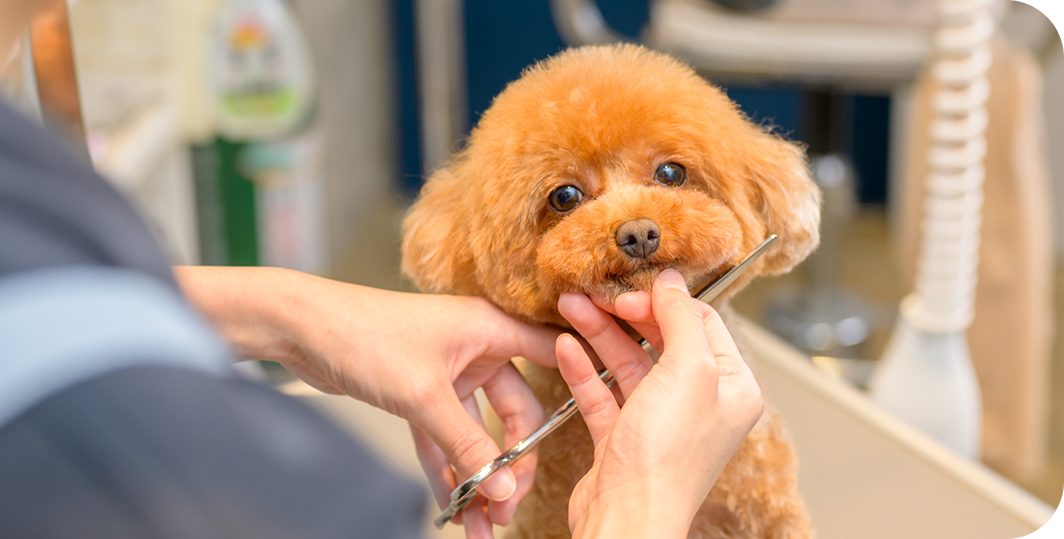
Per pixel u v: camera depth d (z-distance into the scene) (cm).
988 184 138
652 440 40
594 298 50
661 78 55
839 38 167
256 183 166
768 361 95
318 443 21
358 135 241
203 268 55
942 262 114
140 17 142
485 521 57
